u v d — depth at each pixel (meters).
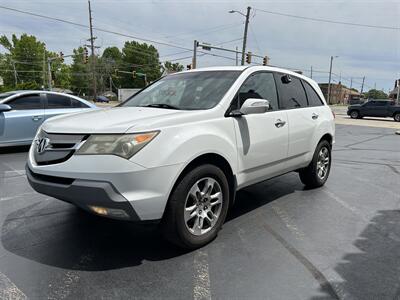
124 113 3.62
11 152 8.73
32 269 3.10
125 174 2.90
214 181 3.60
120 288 2.83
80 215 4.39
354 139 14.08
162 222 3.29
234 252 3.48
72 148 3.07
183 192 3.27
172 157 3.12
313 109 5.42
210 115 3.63
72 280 2.94
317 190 5.75
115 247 3.54
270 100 4.55
